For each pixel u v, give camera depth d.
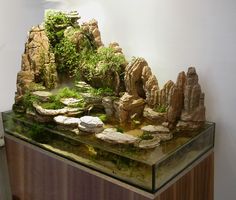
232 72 1.32
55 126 1.44
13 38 1.89
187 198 1.31
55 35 1.64
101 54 1.52
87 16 1.75
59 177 1.43
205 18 1.34
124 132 1.32
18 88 1.64
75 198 1.38
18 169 1.65
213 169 1.46
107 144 1.25
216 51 1.34
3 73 1.89
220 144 1.42
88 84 1.58
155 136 1.27
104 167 1.24
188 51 1.42
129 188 1.17
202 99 1.33
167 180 1.17
